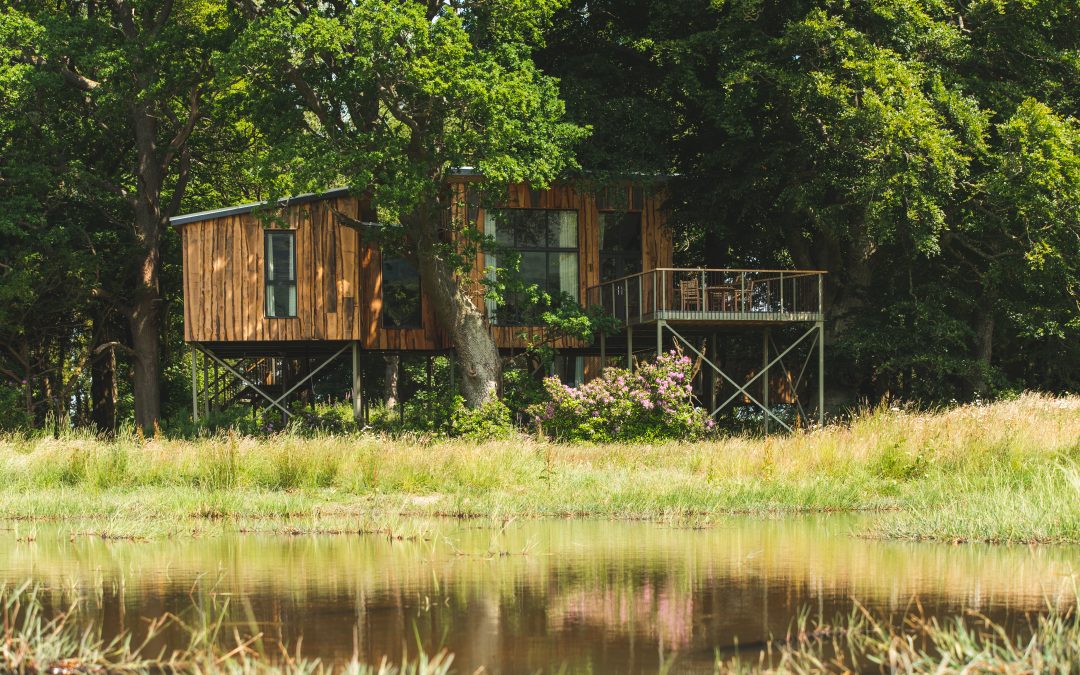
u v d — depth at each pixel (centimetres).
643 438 2291
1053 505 952
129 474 1404
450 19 2230
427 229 2439
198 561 733
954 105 2436
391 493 1306
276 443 1506
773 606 540
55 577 654
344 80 2316
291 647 443
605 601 556
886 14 2431
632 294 2723
